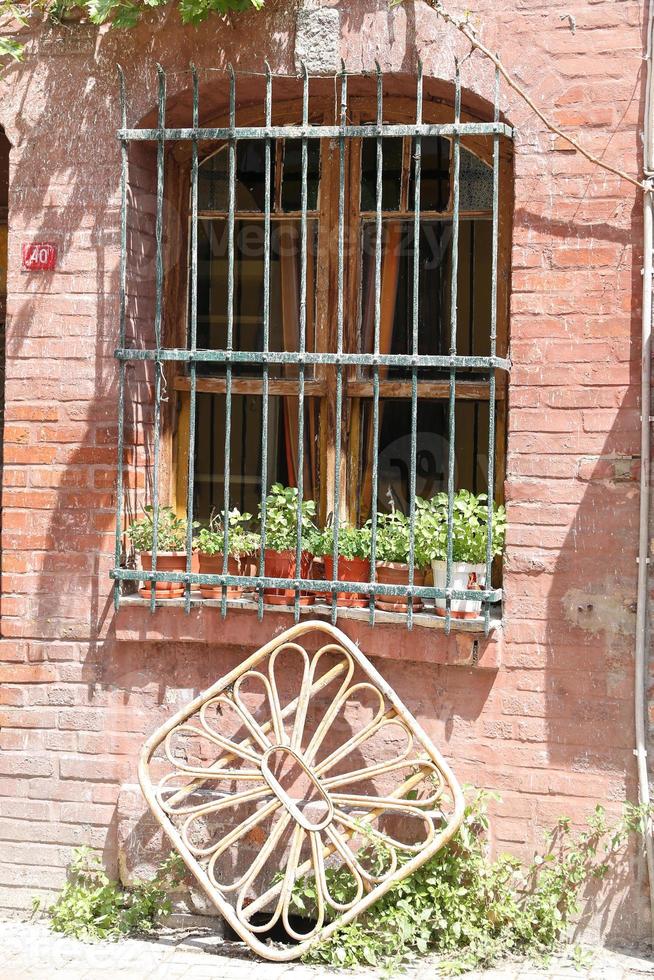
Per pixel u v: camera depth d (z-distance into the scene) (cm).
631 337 459
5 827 515
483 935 459
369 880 454
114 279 506
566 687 467
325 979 439
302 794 487
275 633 488
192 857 472
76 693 511
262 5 478
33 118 514
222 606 486
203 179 536
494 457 509
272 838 465
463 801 450
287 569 489
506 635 471
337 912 472
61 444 511
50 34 512
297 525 477
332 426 524
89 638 509
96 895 493
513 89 466
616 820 463
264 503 482
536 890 469
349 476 524
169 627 496
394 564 477
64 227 511
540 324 467
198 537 509
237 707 475
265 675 493
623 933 463
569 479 466
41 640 513
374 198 522
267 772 468
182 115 525
